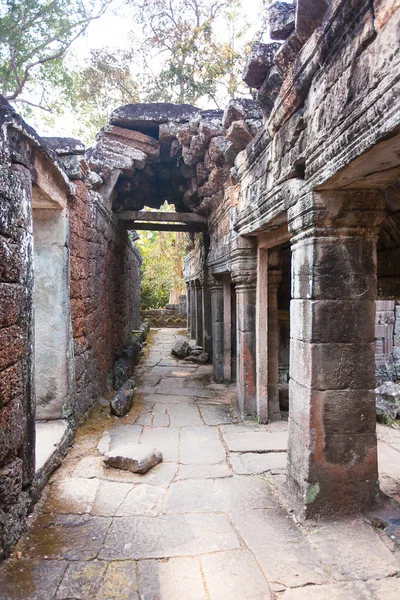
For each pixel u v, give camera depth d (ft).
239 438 16.06
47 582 7.98
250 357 18.54
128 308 37.27
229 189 19.58
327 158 8.37
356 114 7.02
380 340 26.89
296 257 10.66
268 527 9.91
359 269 9.80
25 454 9.84
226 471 13.10
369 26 6.54
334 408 9.93
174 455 14.38
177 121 21.21
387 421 18.21
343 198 9.44
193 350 36.06
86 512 10.52
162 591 7.80
